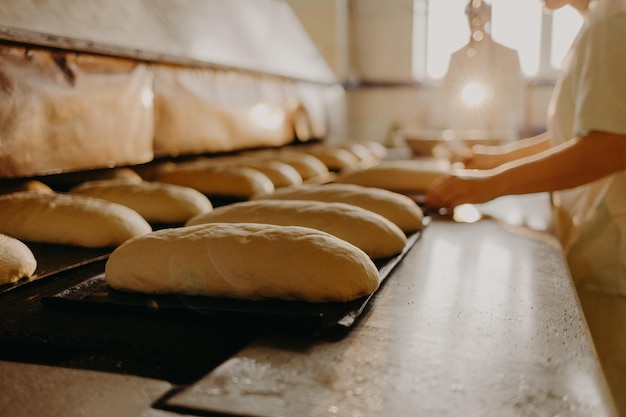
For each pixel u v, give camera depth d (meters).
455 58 4.05
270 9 3.20
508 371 0.55
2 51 1.17
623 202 1.37
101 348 0.65
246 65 2.42
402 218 1.27
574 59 1.36
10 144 1.20
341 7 4.62
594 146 1.12
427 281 0.89
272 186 1.91
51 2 1.37
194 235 0.84
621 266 1.38
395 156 3.64
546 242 1.21
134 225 1.18
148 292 0.80
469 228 1.39
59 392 0.51
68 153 1.37
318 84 3.58
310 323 0.66
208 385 0.52
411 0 5.11
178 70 1.87
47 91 1.29
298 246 0.79
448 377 0.53
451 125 4.15
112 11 1.63
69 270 0.98
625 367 1.36
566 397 0.49
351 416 0.46
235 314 0.70
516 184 1.21
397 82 5.25
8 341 0.66
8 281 0.87
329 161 2.78
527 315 0.72
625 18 1.11
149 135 1.71
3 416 0.46
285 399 0.49
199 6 2.26
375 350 0.60
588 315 1.44
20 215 1.18
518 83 4.02
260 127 2.55
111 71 1.52
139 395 0.50
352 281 0.76
